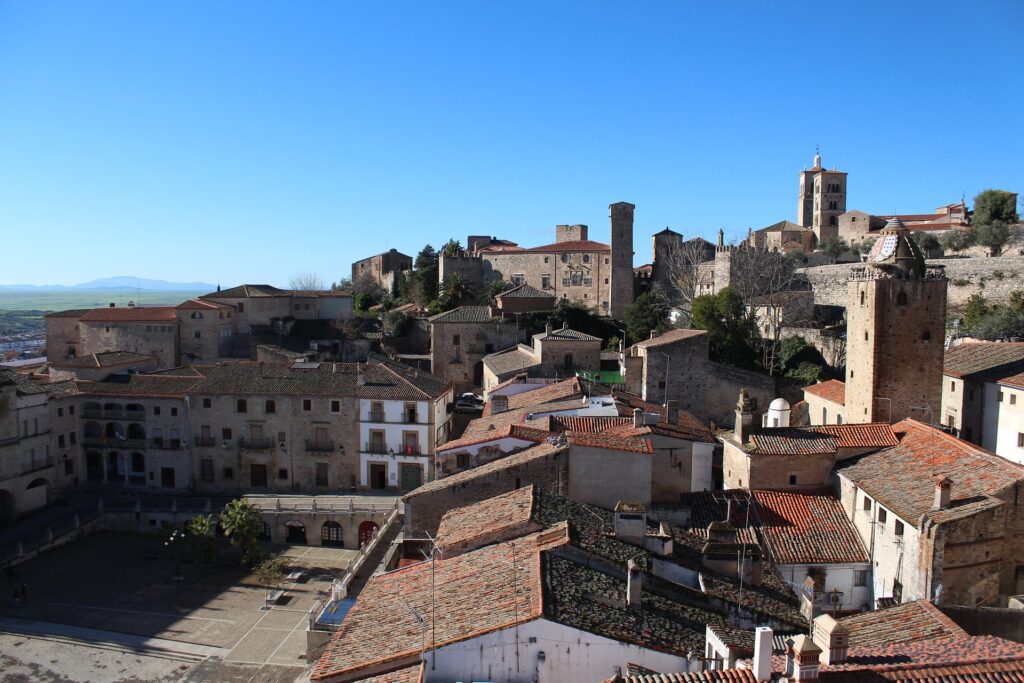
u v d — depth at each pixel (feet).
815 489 147.13
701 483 149.59
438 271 469.57
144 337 362.74
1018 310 273.33
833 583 128.06
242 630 180.65
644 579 98.37
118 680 157.17
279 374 272.10
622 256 433.48
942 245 402.31
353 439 260.21
